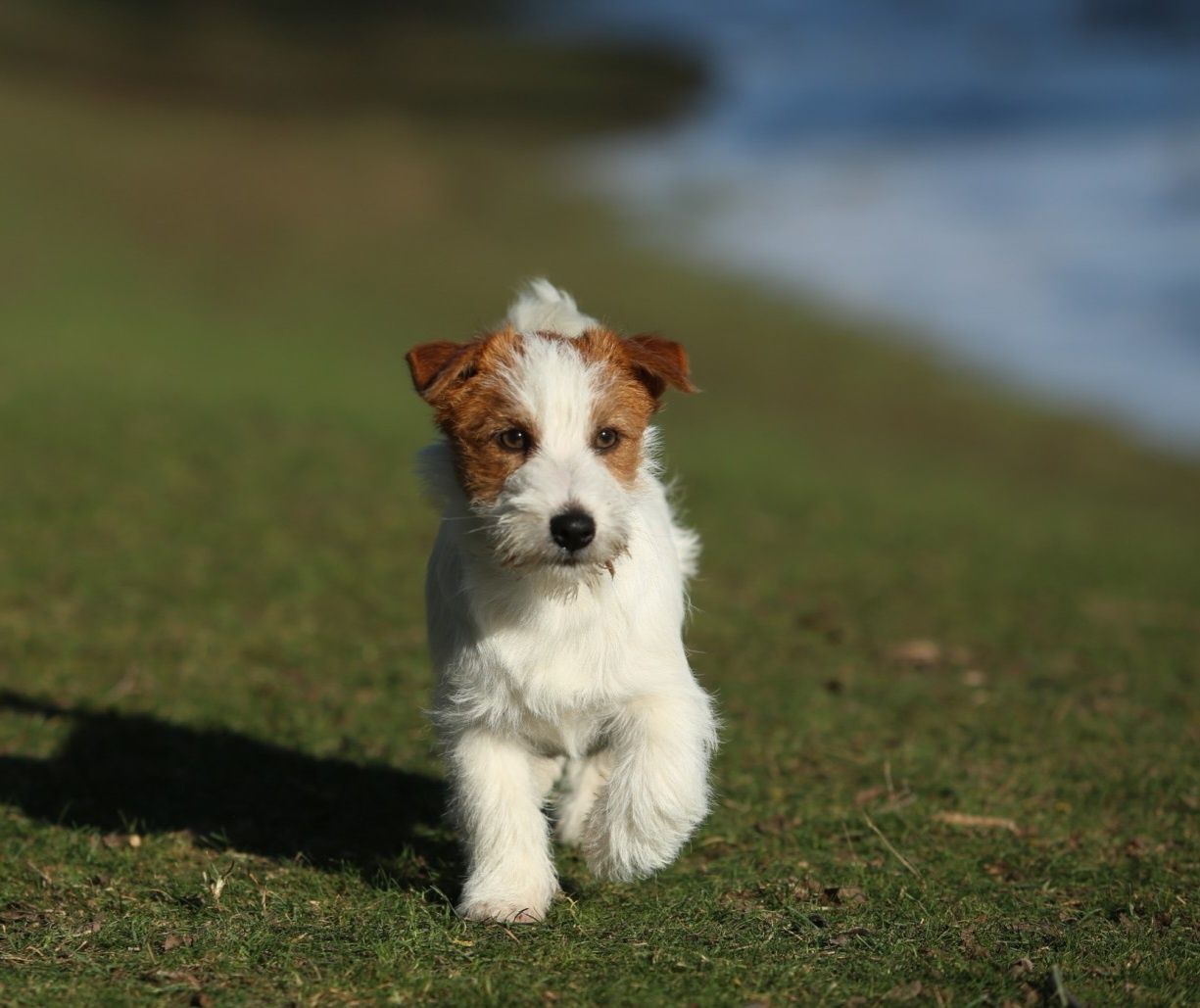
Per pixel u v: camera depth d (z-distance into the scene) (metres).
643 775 5.19
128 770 6.94
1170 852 6.04
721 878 5.66
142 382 18.55
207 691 8.22
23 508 12.36
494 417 5.26
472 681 5.25
